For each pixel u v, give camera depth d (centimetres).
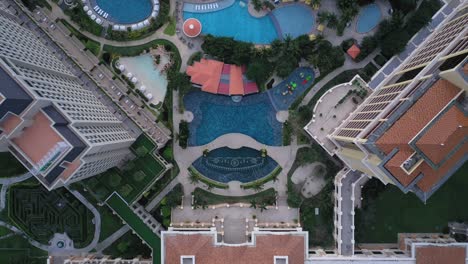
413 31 8988
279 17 9275
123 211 8944
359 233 9269
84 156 6594
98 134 7300
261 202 9294
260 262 8331
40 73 7350
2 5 8888
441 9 9038
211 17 9319
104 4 9350
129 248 9350
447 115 6228
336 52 8962
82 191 9406
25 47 7869
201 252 8350
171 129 9369
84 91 8688
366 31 9238
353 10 8900
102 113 8350
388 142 6438
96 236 9456
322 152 9244
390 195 9350
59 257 9431
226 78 9212
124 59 9431
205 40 9119
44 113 6400
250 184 9369
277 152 9388
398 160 6384
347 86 8869
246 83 9200
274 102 9362
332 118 8919
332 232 9294
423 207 9344
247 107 9400
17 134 6378
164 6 9225
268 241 8431
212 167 9450
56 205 9456
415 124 6394
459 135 6178
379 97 8150
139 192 8969
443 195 9331
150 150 8950
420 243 8475
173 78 9112
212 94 9388
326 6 9250
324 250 9175
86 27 9275
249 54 8962
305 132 9244
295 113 9106
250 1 9244
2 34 7475
